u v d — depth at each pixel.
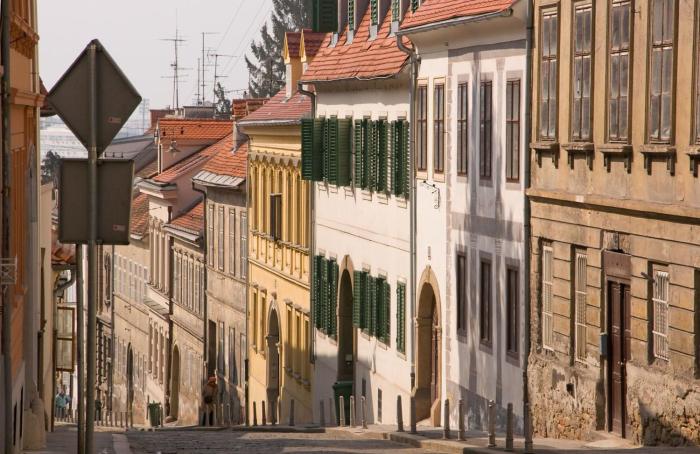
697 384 37.44
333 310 81.00
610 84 43.03
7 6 28.92
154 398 133.12
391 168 68.31
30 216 45.97
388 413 69.81
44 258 58.50
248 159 102.31
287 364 92.81
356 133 74.62
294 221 90.06
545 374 48.78
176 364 126.00
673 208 38.19
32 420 43.16
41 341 57.41
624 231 42.22
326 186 82.00
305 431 63.66
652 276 40.53
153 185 128.38
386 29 73.00
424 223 63.84
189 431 71.62
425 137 63.62
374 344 72.75
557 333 47.94
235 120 122.06
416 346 64.75
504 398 53.22
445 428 47.72
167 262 127.88
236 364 106.62
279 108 94.69
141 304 140.00
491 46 54.41
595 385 44.50
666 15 38.97
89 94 18.67
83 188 18.83
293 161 89.81
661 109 39.41
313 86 83.81
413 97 64.94
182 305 122.94
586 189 45.12
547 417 48.59
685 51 37.78
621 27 42.16
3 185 29.80
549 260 49.03
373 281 72.12
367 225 73.50
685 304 38.12
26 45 43.91
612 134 42.84
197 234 115.50
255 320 101.44
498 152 53.69
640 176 40.97
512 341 52.53
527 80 49.91
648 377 40.47
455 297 59.56
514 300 52.31
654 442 40.12
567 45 46.50
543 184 49.00
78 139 18.73
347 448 45.88
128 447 44.75
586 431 45.25
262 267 98.81
